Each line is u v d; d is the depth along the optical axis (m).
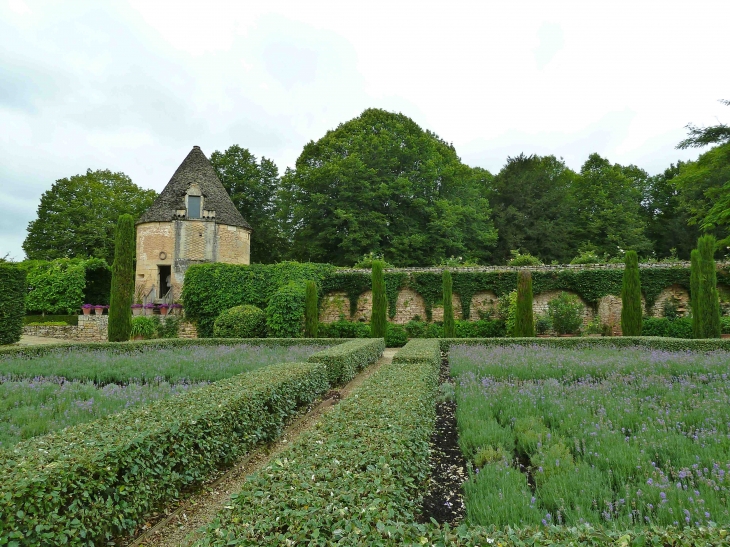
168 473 4.12
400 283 22.59
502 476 3.82
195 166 29.64
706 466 3.98
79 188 36.56
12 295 16.44
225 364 10.76
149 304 23.09
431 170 32.50
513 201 38.88
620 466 4.03
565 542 2.14
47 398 7.40
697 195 35.34
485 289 21.92
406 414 4.39
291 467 3.02
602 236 36.75
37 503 2.85
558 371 9.39
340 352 10.45
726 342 12.82
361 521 2.28
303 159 36.56
